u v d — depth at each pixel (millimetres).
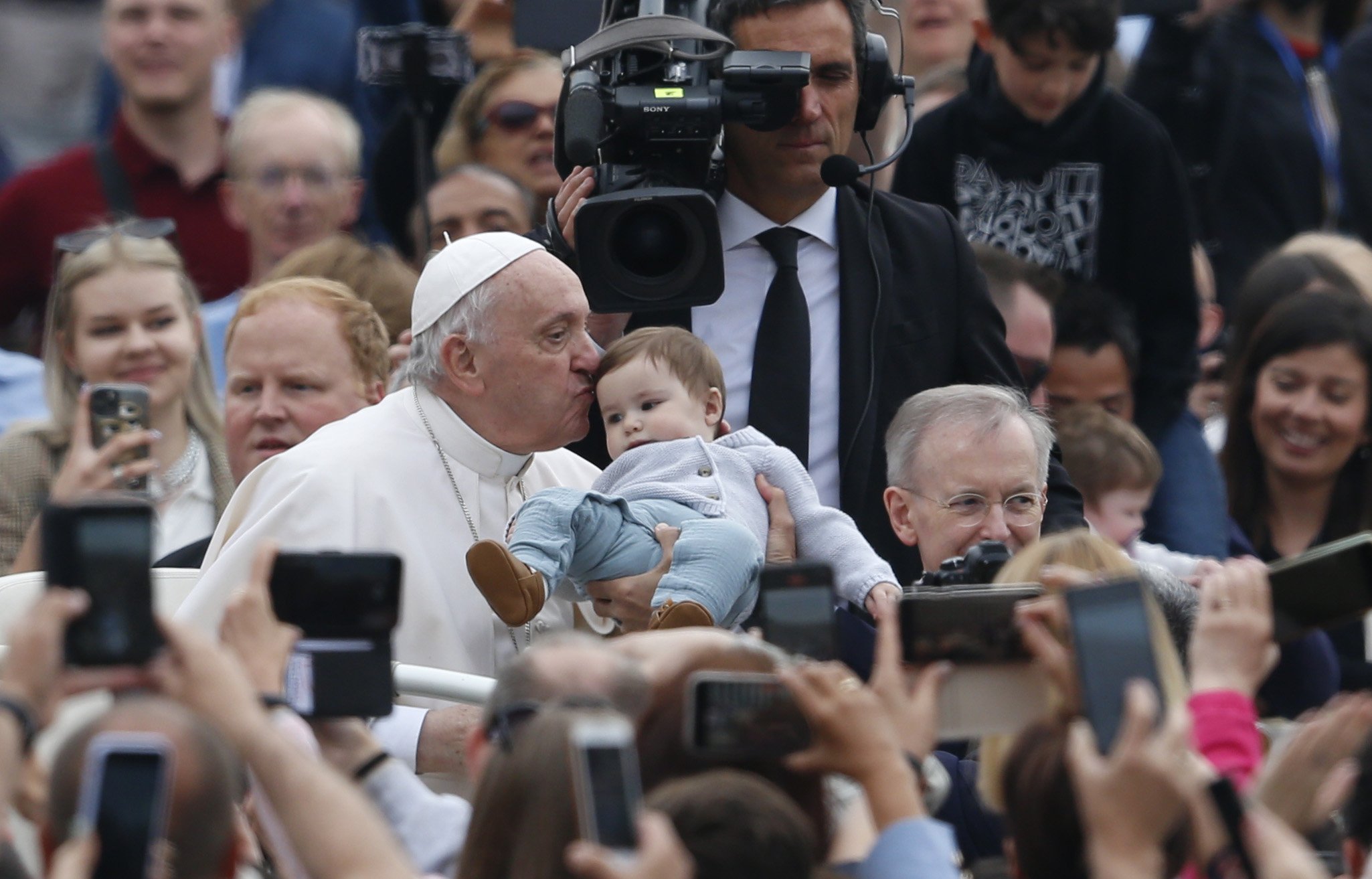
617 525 17812
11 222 28906
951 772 15828
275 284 20844
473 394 18531
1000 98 25047
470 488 18703
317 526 18109
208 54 28812
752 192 20234
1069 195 25156
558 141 20000
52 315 22031
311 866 10742
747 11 19672
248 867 13156
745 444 18734
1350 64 30359
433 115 28078
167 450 21859
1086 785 10438
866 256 20281
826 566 12516
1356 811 12555
